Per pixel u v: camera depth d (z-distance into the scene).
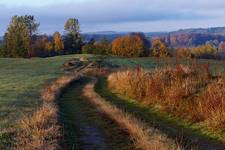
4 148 11.73
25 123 14.56
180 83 20.91
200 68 23.84
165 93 20.75
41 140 12.16
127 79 28.58
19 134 13.28
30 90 30.22
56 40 120.56
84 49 121.00
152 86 22.52
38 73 53.12
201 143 13.69
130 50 116.19
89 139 14.30
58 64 73.44
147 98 22.34
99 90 31.81
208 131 15.10
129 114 18.50
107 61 80.25
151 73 27.08
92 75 58.41
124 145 13.25
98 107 21.67
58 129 14.26
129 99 24.67
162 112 19.33
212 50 128.00
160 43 115.25
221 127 14.89
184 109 18.09
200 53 127.31
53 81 39.47
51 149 11.34
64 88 33.47
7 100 23.38
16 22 115.56
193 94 18.94
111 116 17.98
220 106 15.77
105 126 16.41
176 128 16.16
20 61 82.25
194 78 21.48
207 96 17.36
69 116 18.94
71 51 125.75
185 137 14.42
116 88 30.58
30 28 117.31
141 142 12.62
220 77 20.77
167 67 25.91
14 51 115.06
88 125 16.88
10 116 17.31
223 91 16.84
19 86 33.72
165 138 12.93
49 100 23.77
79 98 26.62
